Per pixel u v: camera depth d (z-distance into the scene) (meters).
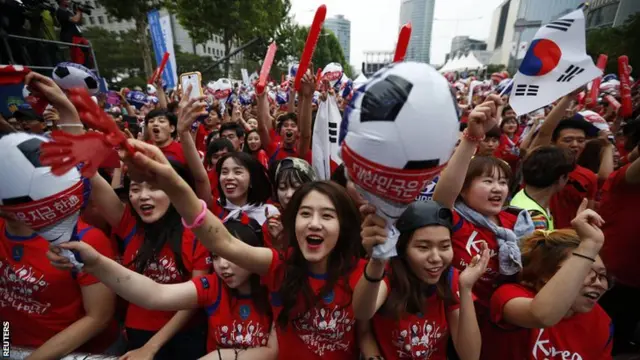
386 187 0.91
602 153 3.37
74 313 1.75
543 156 2.38
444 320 1.66
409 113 0.82
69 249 1.16
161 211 1.98
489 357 1.84
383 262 1.24
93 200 2.07
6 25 5.16
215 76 29.23
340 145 0.97
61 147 0.89
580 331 1.63
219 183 2.60
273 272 1.62
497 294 1.70
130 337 2.02
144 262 1.96
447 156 0.89
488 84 9.34
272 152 4.30
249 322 1.71
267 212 2.48
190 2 23.45
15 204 1.01
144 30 19.78
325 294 1.54
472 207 2.08
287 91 10.24
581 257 1.41
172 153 3.60
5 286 1.70
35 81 1.44
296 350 1.61
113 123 0.98
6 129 2.60
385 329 1.63
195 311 1.92
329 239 1.48
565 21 2.57
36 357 1.58
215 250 1.40
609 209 2.50
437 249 1.48
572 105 7.10
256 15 26.19
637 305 2.43
